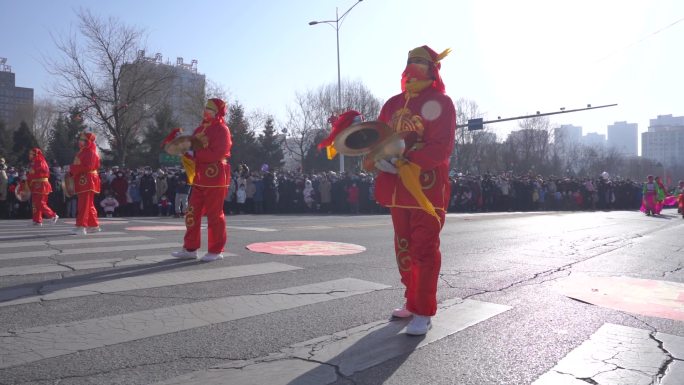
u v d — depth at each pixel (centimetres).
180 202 1822
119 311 454
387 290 549
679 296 552
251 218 1767
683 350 382
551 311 485
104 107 3709
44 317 434
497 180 3092
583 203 3653
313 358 355
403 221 425
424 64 420
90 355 351
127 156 4372
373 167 429
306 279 598
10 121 6906
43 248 803
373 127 394
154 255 742
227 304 483
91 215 1049
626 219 1941
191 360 347
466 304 504
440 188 416
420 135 416
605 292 568
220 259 716
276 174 2531
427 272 406
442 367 344
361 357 358
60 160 4794
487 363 352
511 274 666
